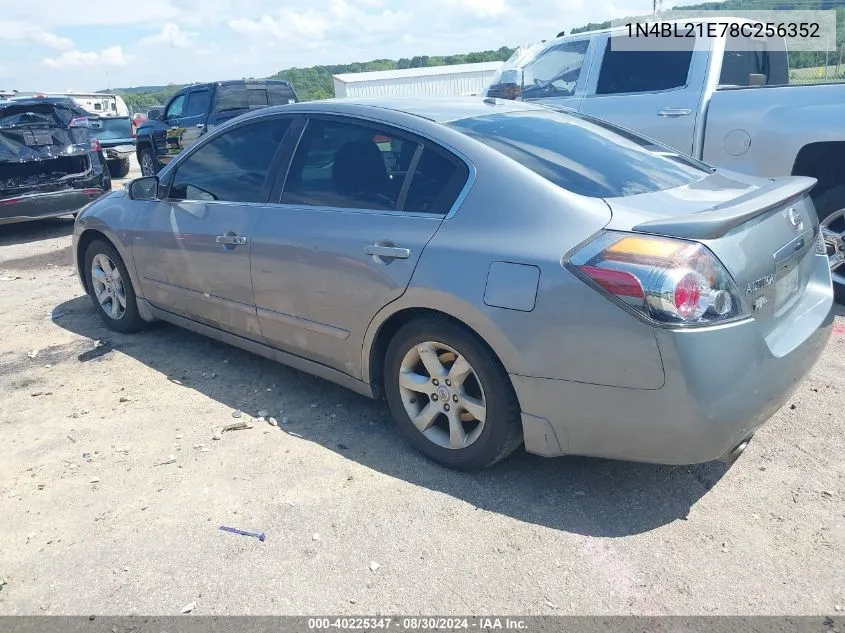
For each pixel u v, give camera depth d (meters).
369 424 3.74
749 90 5.64
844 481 3.09
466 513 2.94
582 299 2.62
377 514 2.95
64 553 2.77
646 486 3.11
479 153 3.09
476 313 2.87
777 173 5.43
